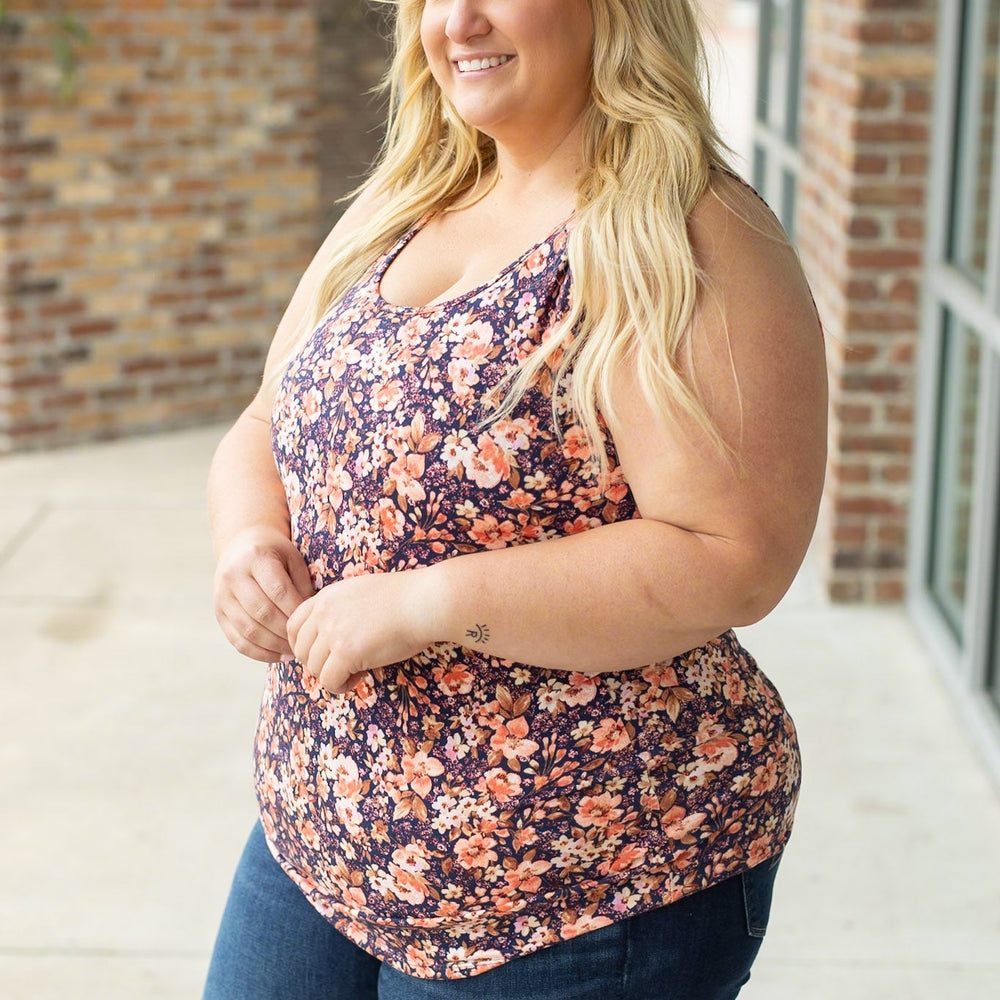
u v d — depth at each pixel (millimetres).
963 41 4004
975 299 3768
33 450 6203
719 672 1414
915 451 4348
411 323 1380
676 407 1248
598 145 1392
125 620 4469
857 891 3023
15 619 4461
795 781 1472
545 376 1304
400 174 1610
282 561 1483
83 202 6074
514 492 1325
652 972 1378
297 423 1469
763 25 6840
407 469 1351
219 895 3062
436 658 1366
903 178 4168
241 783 3523
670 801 1359
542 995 1387
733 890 1414
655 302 1260
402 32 1588
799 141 6078
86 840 3262
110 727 3789
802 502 1292
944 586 4293
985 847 3188
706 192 1304
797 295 1305
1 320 6023
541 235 1396
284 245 6613
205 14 6121
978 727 3625
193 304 6461
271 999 1571
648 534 1284
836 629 4316
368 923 1465
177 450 6277
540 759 1348
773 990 2713
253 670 4141
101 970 2816
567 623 1289
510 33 1351
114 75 6000
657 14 1354
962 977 2758
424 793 1375
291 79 6410
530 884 1365
